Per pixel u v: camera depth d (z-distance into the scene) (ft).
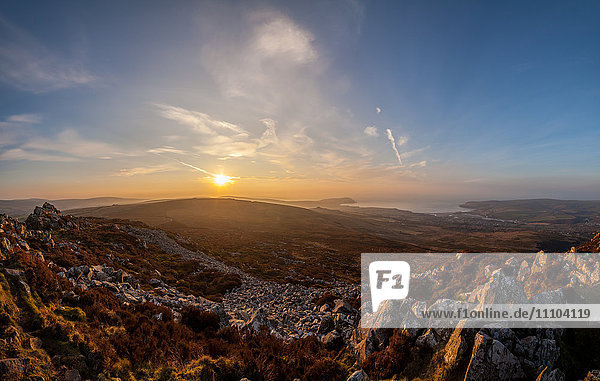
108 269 82.48
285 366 42.98
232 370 38.60
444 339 38.50
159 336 43.06
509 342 35.14
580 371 32.40
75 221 164.45
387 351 40.98
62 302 43.45
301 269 217.56
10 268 41.06
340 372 42.27
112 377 30.12
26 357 26.03
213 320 58.80
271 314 85.46
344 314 77.05
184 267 148.66
